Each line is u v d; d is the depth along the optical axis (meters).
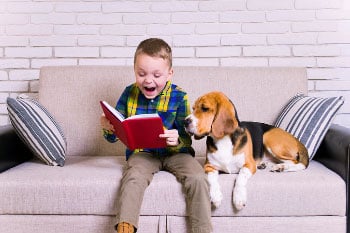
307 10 2.53
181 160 1.78
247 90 2.29
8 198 1.69
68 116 2.28
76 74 2.32
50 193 1.68
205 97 1.74
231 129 1.71
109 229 1.69
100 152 2.28
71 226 1.70
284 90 2.30
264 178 1.71
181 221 1.67
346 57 2.54
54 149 1.94
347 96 2.55
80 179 1.70
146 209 1.67
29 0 2.56
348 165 1.69
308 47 2.54
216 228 1.69
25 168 1.89
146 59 1.76
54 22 2.57
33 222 1.70
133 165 1.74
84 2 2.56
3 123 2.60
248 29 2.54
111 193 1.68
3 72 2.59
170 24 2.55
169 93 1.91
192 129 1.69
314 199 1.67
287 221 1.68
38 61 2.59
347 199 1.68
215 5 2.54
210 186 1.67
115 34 2.57
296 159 1.89
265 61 2.56
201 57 2.57
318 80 2.56
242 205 1.63
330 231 1.69
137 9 2.55
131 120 1.61
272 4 2.53
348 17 2.52
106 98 2.29
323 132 2.00
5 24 2.58
